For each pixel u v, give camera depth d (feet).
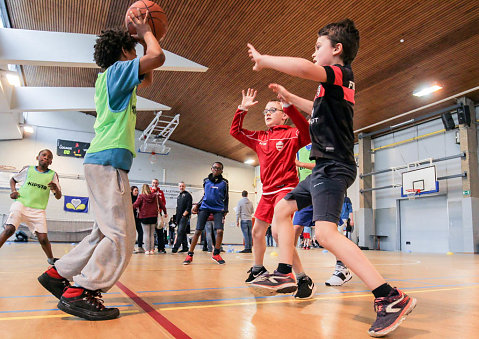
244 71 34.35
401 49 28.43
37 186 12.21
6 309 5.24
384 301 4.17
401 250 42.68
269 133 8.16
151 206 22.35
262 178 8.00
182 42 30.50
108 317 4.64
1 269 11.01
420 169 39.78
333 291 7.72
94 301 4.65
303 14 25.73
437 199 39.34
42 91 34.63
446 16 24.62
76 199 50.55
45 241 12.22
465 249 35.22
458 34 26.20
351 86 5.17
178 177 59.31
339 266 8.79
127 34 5.58
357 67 31.22
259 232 7.86
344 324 4.64
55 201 49.52
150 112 47.39
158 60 4.92
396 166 44.14
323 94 5.12
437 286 8.78
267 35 28.48
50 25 29.12
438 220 38.99
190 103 43.39
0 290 7.00
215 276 10.11
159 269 12.04
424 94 34.37
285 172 7.68
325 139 5.07
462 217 36.01
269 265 14.85
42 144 50.21
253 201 65.46
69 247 28.68
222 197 15.81
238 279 9.44
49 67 36.42
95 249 4.73
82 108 35.04
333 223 4.77
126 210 4.90
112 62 5.52
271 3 25.08
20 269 11.10
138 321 4.57
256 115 42.96
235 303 6.02
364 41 27.78
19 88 34.22
